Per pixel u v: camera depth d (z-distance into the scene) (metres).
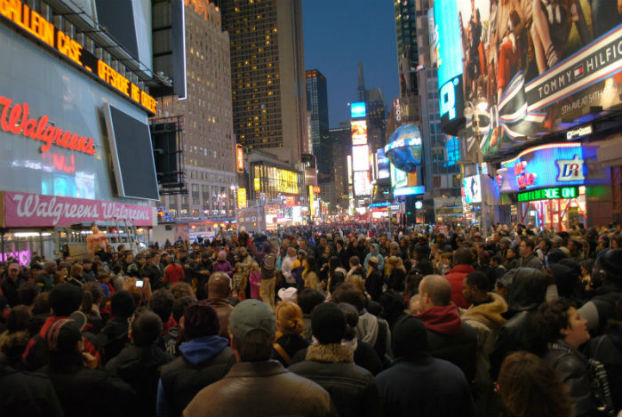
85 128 27.36
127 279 6.86
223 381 2.38
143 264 12.30
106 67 30.02
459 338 3.68
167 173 41.59
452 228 32.72
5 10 19.45
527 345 2.92
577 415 2.56
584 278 6.54
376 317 5.20
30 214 18.55
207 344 3.30
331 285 8.01
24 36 21.47
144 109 37.09
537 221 32.31
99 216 25.42
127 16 34.22
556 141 29.19
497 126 33.00
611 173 22.72
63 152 24.67
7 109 19.75
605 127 22.80
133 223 31.20
